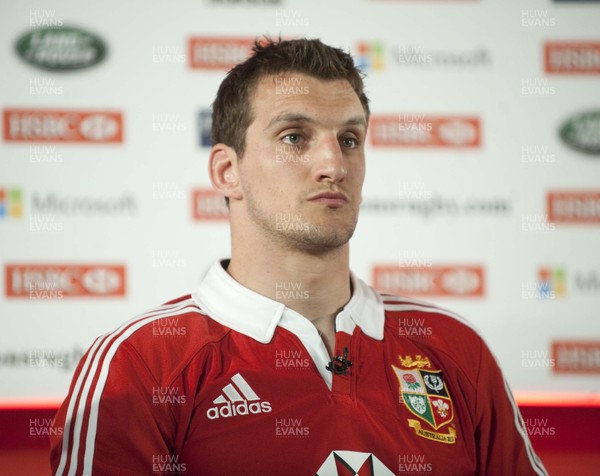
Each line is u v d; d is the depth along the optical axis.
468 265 6.47
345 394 3.93
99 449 3.79
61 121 6.25
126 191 6.28
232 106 4.26
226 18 6.45
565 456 6.28
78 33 6.32
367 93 6.50
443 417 4.06
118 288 6.23
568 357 6.50
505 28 6.64
